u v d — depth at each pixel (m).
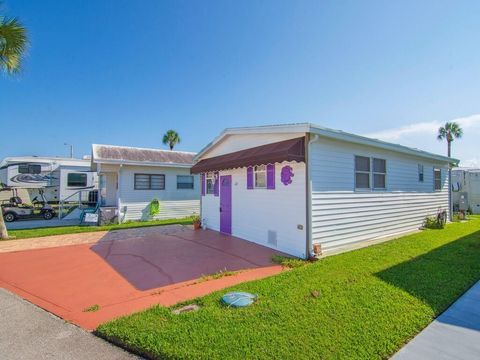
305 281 5.24
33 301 4.62
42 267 6.68
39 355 3.00
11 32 9.36
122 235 11.08
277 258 7.25
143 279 5.75
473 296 4.57
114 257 7.60
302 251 7.38
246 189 9.90
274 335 3.28
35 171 20.36
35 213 17.38
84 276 5.97
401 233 10.86
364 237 9.09
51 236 10.98
